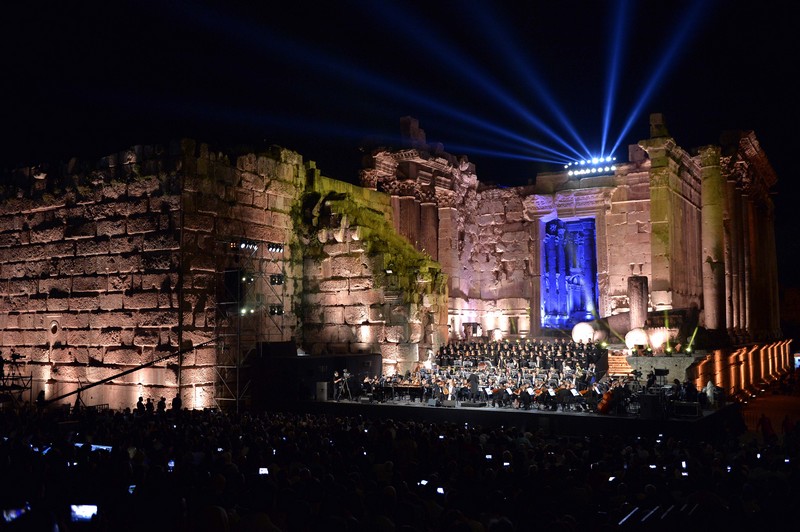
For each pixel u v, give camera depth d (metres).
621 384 29.52
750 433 31.52
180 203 32.31
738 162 51.94
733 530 9.13
